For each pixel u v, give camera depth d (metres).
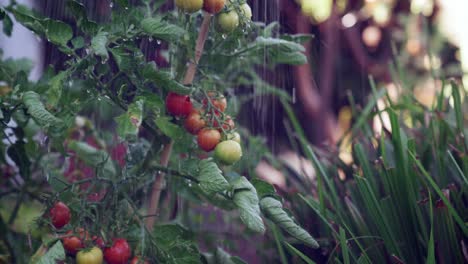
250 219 1.04
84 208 1.12
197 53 1.17
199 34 1.17
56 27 1.09
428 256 1.08
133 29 1.12
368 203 1.18
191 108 1.13
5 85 1.38
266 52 1.24
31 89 1.22
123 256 1.09
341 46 2.67
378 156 1.38
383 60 2.73
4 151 1.41
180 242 1.14
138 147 1.22
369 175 1.27
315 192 1.40
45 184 1.40
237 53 1.23
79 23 1.11
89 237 1.10
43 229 1.21
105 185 1.31
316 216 1.35
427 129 1.47
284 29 1.76
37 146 1.37
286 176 1.54
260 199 1.13
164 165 1.20
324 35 2.37
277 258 1.34
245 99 1.60
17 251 1.32
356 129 1.57
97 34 1.08
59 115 1.14
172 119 1.17
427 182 1.26
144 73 1.08
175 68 1.21
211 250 1.45
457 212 1.19
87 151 1.35
